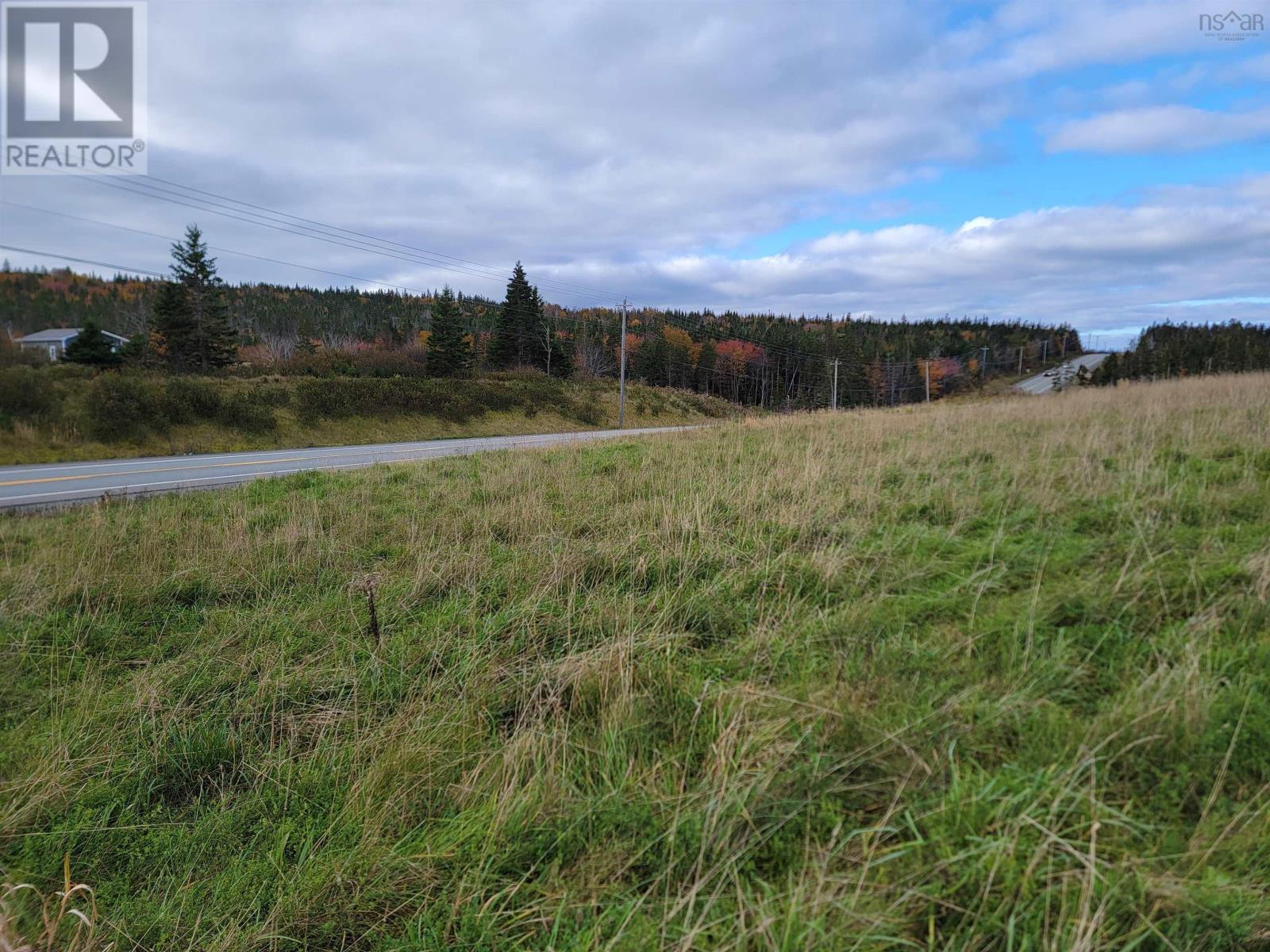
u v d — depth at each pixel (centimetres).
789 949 160
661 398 4672
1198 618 265
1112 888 156
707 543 462
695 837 202
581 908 192
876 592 360
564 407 3766
